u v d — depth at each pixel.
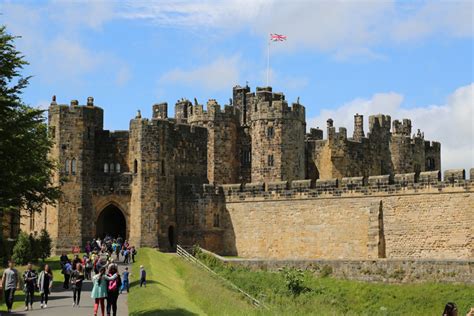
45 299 51.00
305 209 94.38
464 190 81.81
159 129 101.88
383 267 78.25
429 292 73.25
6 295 47.53
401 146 130.25
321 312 68.19
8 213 79.19
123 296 58.09
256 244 98.44
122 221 104.75
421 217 84.81
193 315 46.97
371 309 73.38
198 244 100.88
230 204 101.50
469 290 71.94
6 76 50.50
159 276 68.62
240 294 70.00
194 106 114.88
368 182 89.25
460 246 81.69
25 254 75.31
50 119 99.88
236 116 117.50
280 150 110.38
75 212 98.50
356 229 89.50
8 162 52.06
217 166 113.75
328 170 119.06
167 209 102.06
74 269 59.75
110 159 102.94
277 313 60.28
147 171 100.50
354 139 123.81
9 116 51.94
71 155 99.19
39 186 71.50
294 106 112.06
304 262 83.38
